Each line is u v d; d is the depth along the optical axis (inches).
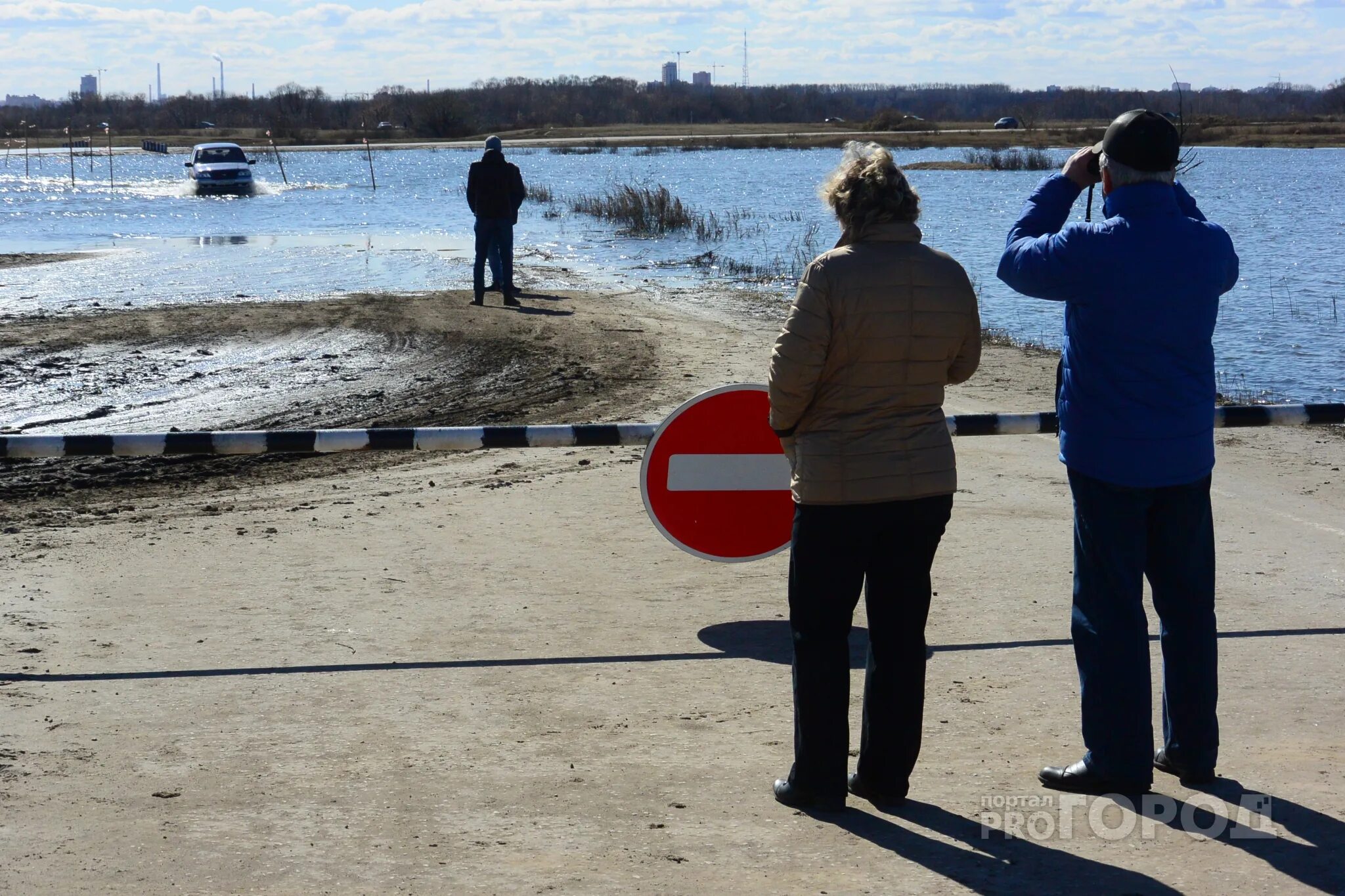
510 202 686.5
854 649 225.1
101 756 175.8
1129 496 156.0
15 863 143.4
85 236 1188.5
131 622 234.2
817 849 146.9
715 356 538.3
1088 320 155.3
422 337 591.5
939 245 1143.6
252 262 936.9
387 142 4507.9
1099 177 166.6
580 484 347.3
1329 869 140.4
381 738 182.9
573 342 575.8
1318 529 302.5
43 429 409.7
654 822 154.8
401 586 257.6
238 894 136.1
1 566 269.1
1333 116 5285.4
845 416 151.1
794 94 7564.0
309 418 425.7
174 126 5738.2
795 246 1111.6
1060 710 193.2
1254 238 1236.5
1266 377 573.9
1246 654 218.1
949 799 161.6
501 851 146.6
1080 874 139.8
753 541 247.3
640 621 238.1
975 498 332.2
